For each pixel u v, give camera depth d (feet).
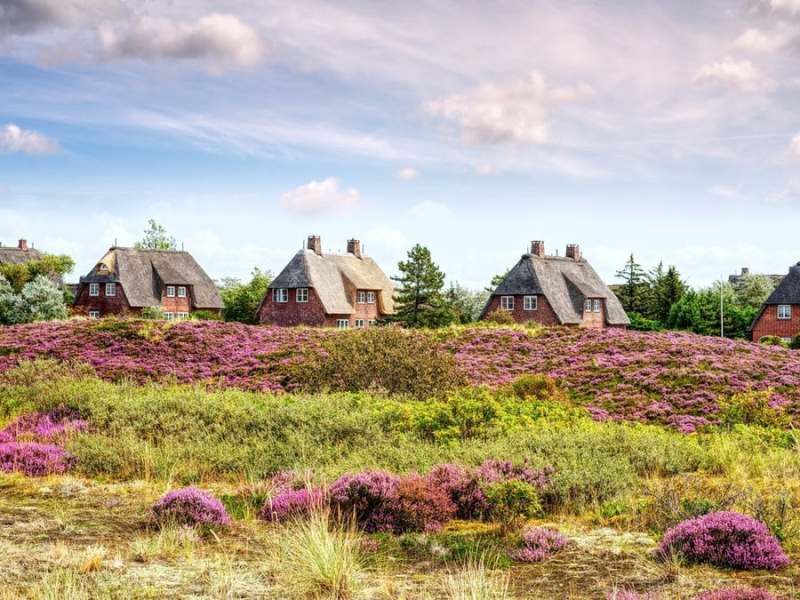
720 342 109.19
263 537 33.01
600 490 39.47
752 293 290.76
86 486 43.19
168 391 70.23
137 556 29.19
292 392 82.23
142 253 250.57
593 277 247.29
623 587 26.37
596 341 107.76
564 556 30.58
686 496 38.37
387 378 75.36
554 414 61.26
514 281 228.63
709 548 28.89
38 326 117.39
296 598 24.94
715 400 78.89
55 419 61.21
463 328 121.19
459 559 30.40
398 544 32.86
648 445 50.49
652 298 275.59
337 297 242.78
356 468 43.65
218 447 49.78
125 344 103.91
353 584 26.27
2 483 43.06
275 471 46.21
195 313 233.35
